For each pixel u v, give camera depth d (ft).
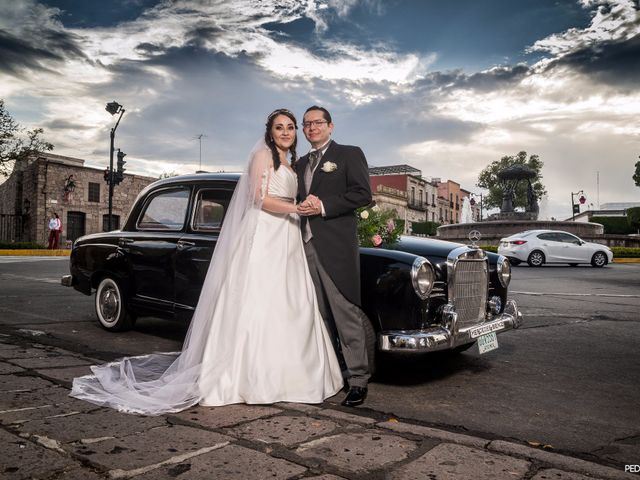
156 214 15.60
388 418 9.68
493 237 87.30
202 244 13.67
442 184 214.48
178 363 10.89
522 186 220.23
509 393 11.53
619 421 9.82
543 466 7.36
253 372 9.97
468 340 11.91
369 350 11.35
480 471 7.10
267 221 10.95
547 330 19.27
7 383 10.64
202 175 14.85
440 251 12.35
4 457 7.08
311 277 11.38
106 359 13.41
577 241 55.42
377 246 12.82
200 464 7.04
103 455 7.23
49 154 108.27
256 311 10.32
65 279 18.43
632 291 32.45
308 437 8.17
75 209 98.02
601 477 7.06
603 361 14.62
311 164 11.57
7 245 74.95
